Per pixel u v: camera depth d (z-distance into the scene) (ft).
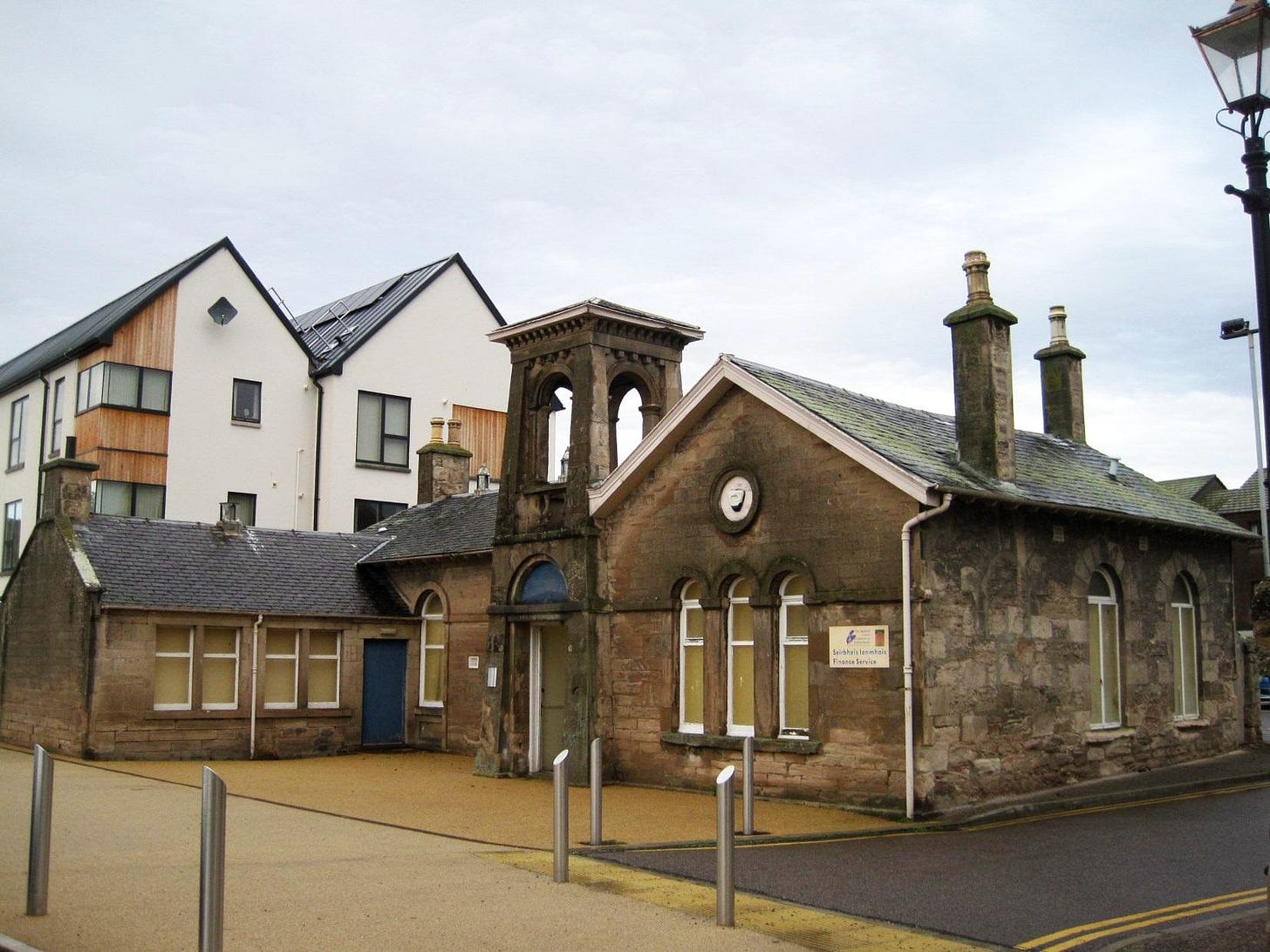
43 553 83.25
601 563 66.64
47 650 80.79
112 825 45.75
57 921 29.71
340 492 119.44
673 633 62.90
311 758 81.51
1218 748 73.41
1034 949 29.14
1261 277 27.22
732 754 58.75
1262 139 27.91
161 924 29.53
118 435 107.24
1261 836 45.70
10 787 58.13
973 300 60.34
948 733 51.67
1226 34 27.96
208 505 111.75
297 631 83.25
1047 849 42.93
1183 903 34.01
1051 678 58.70
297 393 119.03
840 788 53.11
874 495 53.47
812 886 36.14
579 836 45.52
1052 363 82.28
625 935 29.17
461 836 45.16
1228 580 77.05
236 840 42.96
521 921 30.48
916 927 31.14
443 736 83.56
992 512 56.39
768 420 58.54
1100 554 64.03
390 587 90.43
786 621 57.82
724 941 28.91
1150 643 67.72
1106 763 62.13
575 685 65.51
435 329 128.67
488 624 75.66
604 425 68.23
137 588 77.36
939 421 68.03
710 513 60.95
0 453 126.93
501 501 72.43
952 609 52.90
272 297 118.42
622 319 68.64
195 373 112.57
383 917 30.63
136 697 75.56
